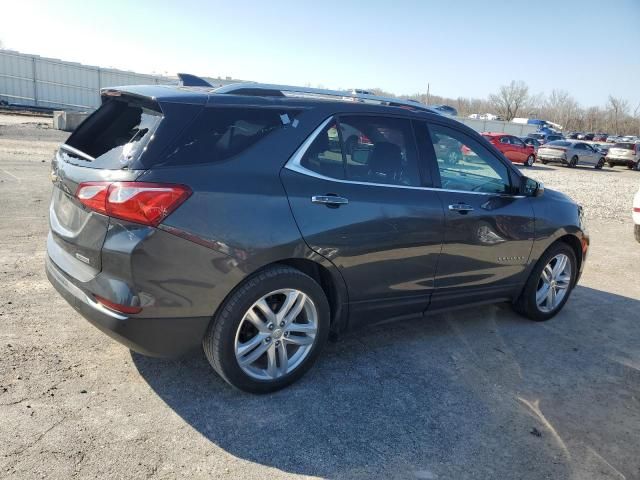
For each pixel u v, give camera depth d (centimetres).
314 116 327
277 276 304
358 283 345
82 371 330
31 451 255
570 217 478
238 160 293
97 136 318
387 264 353
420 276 377
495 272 430
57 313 405
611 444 308
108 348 360
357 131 346
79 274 286
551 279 485
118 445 266
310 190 314
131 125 301
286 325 319
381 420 309
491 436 304
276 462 266
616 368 407
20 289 443
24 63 3058
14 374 318
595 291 604
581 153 3105
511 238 428
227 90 312
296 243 305
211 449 271
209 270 280
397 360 386
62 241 304
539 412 335
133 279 266
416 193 366
